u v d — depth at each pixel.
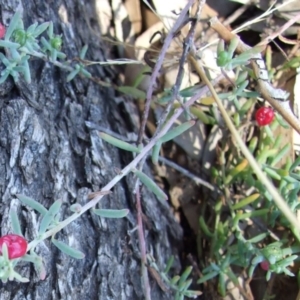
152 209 0.19
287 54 0.21
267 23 0.21
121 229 0.17
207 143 0.21
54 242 0.14
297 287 0.19
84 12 0.22
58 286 0.15
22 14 0.18
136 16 0.22
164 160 0.20
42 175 0.16
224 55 0.15
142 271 0.16
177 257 0.20
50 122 0.18
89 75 0.19
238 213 0.19
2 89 0.17
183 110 0.16
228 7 0.21
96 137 0.18
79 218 0.17
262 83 0.17
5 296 0.15
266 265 0.18
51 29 0.17
